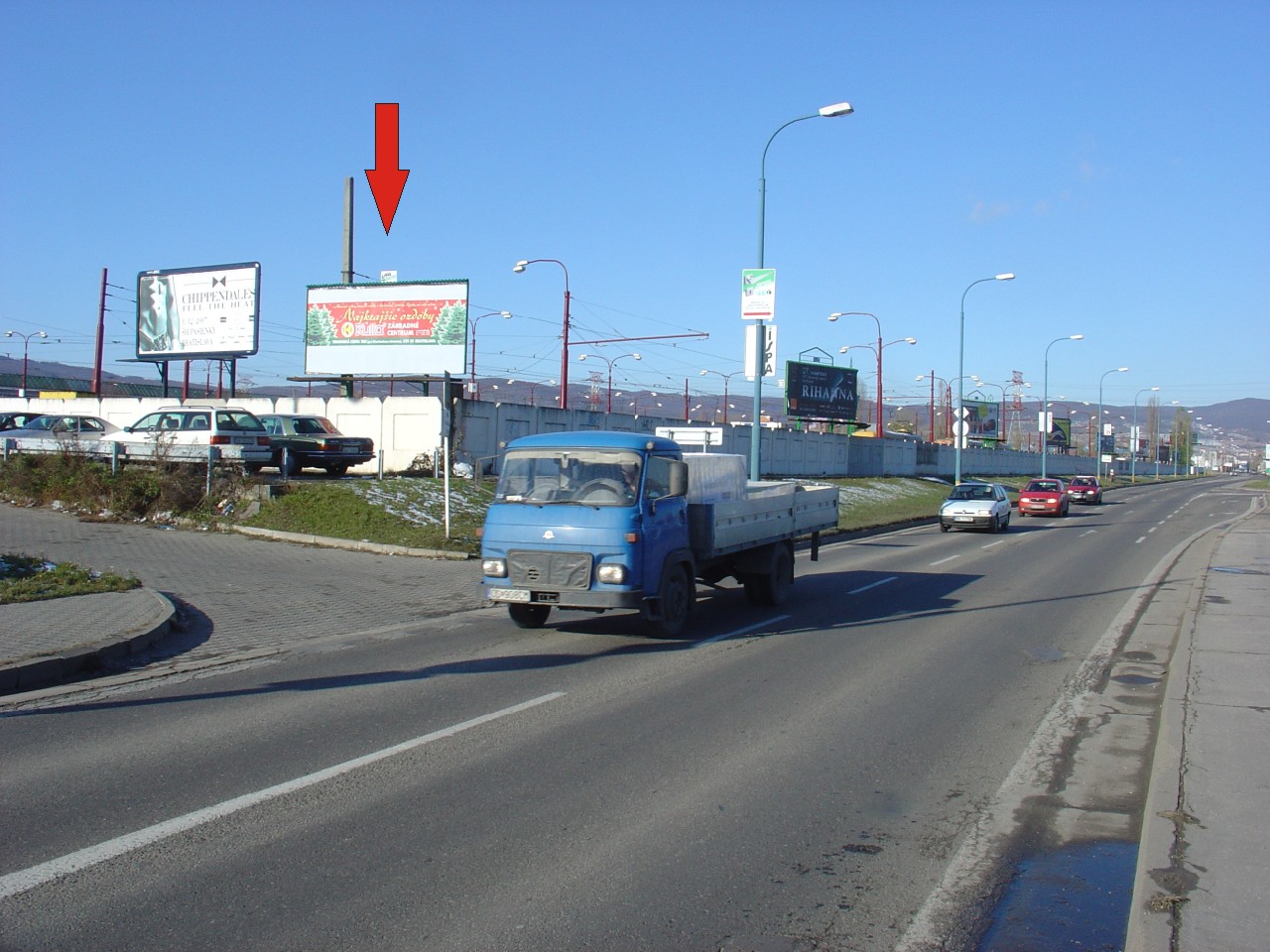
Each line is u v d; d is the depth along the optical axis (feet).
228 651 34.30
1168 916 13.80
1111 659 34.81
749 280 80.53
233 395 120.37
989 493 106.73
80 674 30.19
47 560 48.57
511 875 15.90
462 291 100.94
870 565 67.26
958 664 33.65
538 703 27.37
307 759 21.98
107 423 92.58
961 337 155.22
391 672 31.24
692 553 39.34
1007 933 14.28
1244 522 107.96
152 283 120.67
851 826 18.39
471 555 60.08
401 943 13.58
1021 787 20.83
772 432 154.30
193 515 68.49
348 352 104.12
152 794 19.49
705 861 16.63
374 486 75.36
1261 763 20.72
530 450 37.65
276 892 15.14
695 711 26.76
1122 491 248.52
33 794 19.43
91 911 14.42
